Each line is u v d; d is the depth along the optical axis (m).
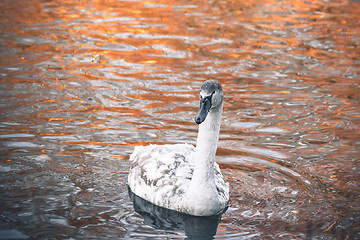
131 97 13.94
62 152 10.58
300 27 21.77
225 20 22.61
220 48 18.69
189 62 17.08
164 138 11.43
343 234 7.95
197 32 20.61
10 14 22.64
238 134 11.81
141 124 12.19
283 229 8.09
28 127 11.71
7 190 9.03
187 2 26.11
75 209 8.54
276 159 10.63
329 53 18.39
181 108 13.27
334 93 14.55
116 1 25.94
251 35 20.44
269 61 17.39
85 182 9.46
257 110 13.28
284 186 9.54
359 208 8.76
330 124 12.46
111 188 9.31
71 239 7.65
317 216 8.50
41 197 8.84
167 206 8.72
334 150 11.06
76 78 15.24
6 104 13.01
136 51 18.12
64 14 23.05
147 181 9.00
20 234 7.71
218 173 9.28
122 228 8.04
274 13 24.16
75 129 11.75
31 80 14.86
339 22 22.70
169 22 22.05
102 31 20.48
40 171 9.76
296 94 14.45
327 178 9.87
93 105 13.26
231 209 8.74
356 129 12.17
